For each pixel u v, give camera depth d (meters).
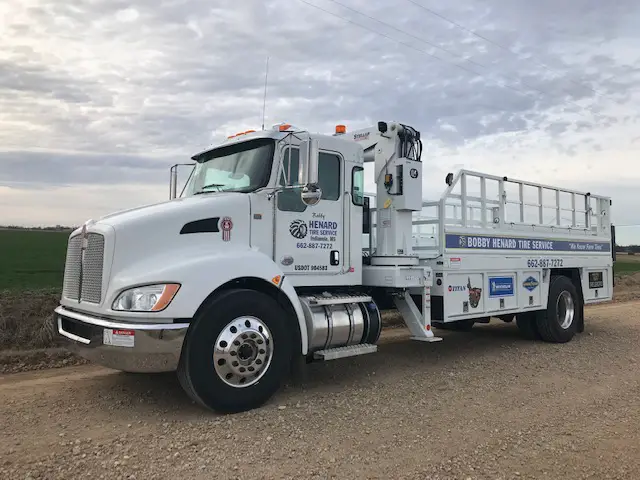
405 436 4.47
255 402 5.15
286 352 5.43
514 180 8.77
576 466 3.95
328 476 3.67
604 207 11.28
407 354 8.18
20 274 14.98
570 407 5.39
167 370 4.69
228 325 5.01
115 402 5.39
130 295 4.72
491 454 4.12
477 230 7.95
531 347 8.85
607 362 7.64
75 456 3.95
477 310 7.87
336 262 6.32
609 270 11.16
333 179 6.36
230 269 5.09
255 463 3.86
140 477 3.59
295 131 5.98
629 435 4.60
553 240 9.54
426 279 7.03
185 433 4.46
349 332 6.11
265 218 5.71
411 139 7.14
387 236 7.02
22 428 4.59
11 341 7.91
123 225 4.96
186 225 5.21
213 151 6.46
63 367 7.11
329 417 4.95
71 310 5.52
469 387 6.14
